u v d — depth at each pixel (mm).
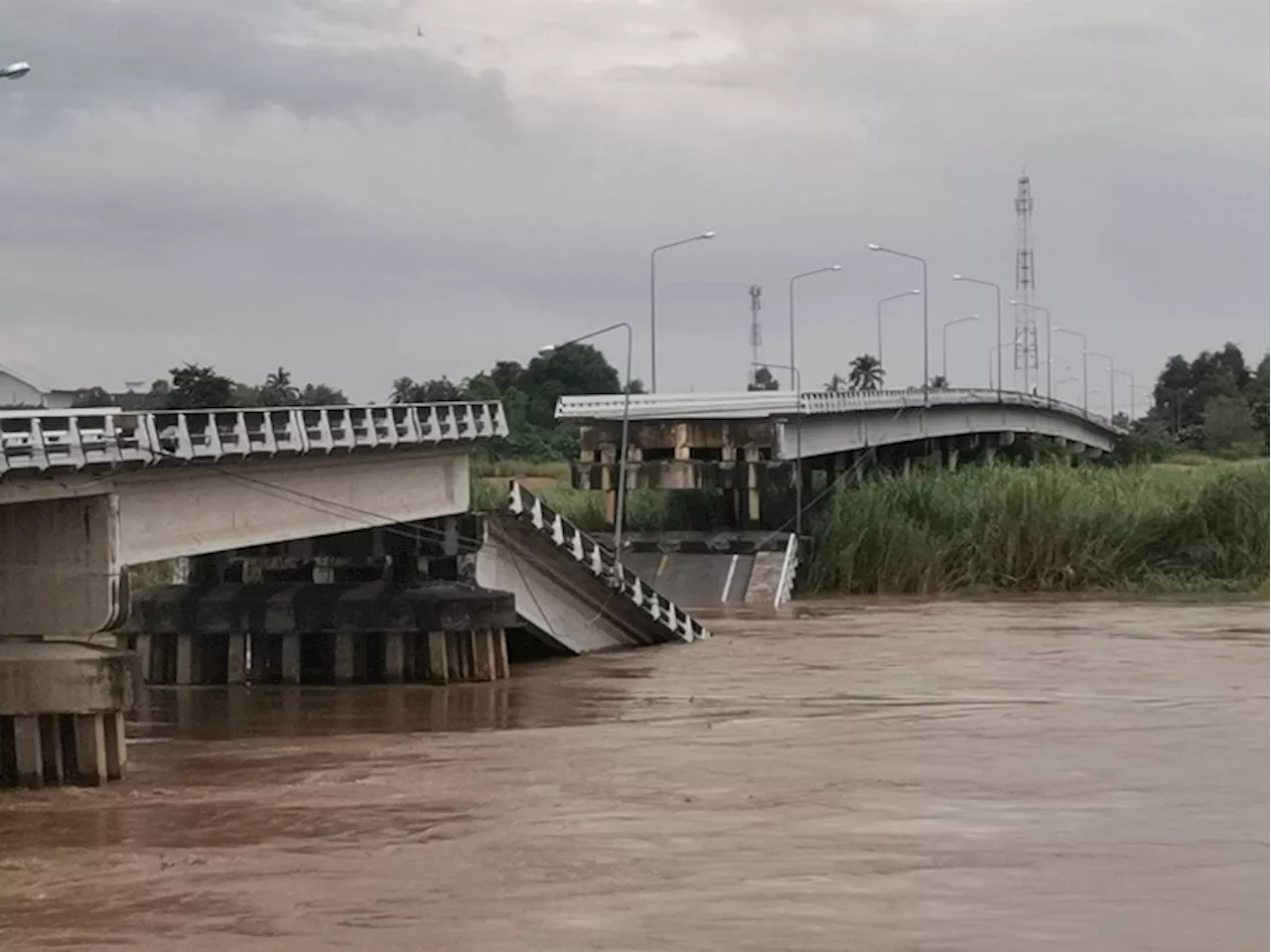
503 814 36500
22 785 39969
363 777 41000
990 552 91625
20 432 39000
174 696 56000
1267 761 41406
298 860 32688
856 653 65000
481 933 27703
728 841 33719
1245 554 90125
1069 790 38188
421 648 58312
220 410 47938
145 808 37625
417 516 58500
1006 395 142125
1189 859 31984
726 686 56500
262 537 51250
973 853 32500
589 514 100312
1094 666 59719
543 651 66312
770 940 27125
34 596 41062
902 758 42281
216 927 28234
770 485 94125
